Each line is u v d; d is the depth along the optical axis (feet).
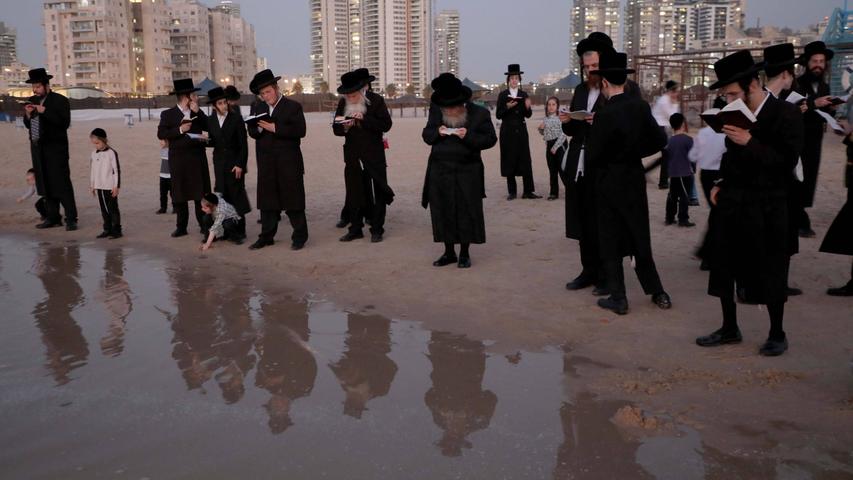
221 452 11.02
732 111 13.66
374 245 27.48
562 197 39.70
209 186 29.89
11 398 13.26
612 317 17.81
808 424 11.61
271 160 26.43
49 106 31.45
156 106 278.46
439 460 10.69
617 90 17.63
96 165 30.19
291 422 12.10
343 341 16.46
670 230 28.63
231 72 636.48
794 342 15.53
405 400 13.01
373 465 10.55
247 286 21.84
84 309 19.48
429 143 23.13
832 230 18.58
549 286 20.92
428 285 21.35
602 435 11.44
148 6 510.17
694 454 10.72
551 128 37.35
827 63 24.09
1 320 18.47
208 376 14.34
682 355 15.03
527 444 11.18
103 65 480.64
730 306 15.31
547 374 14.20
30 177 41.70
